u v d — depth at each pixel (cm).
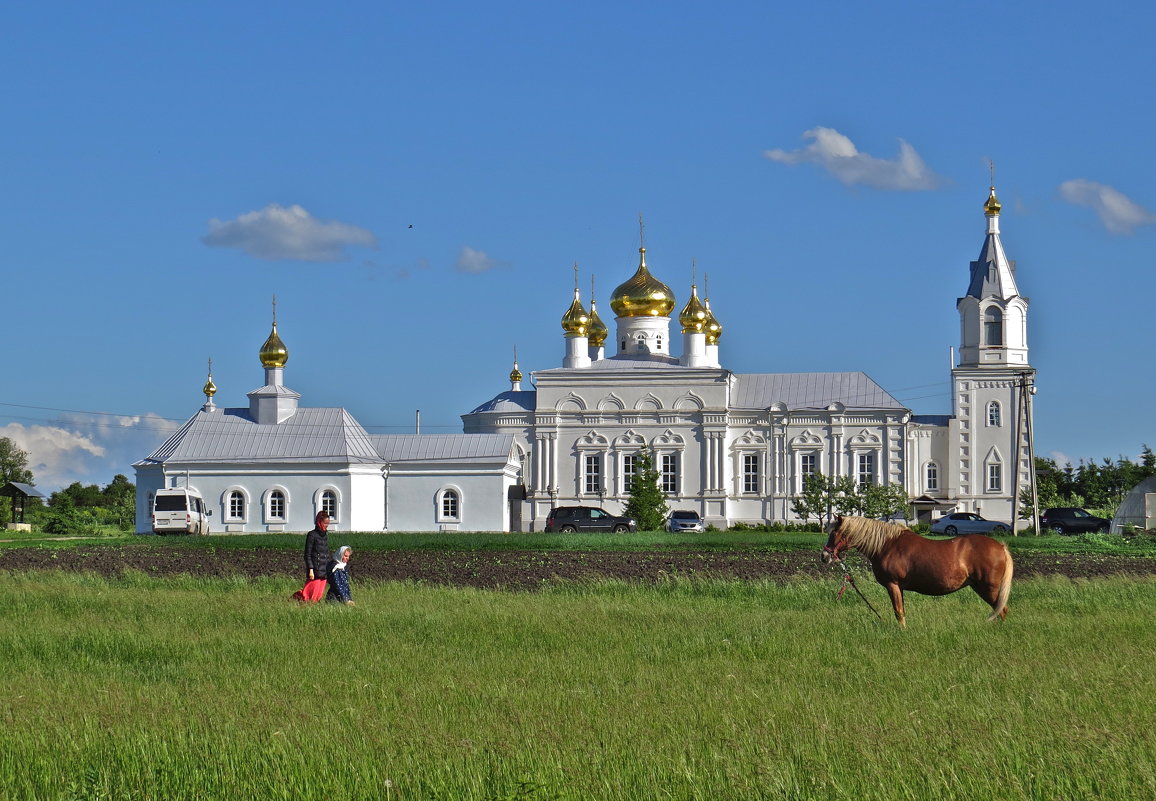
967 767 1327
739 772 1307
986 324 10694
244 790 1293
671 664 2003
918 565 2544
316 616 2556
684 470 10419
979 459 10562
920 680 1823
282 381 9875
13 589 3241
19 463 17250
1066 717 1555
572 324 10981
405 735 1476
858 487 9794
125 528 10569
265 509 9262
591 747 1412
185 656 2098
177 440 9594
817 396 10581
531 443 10625
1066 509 9544
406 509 9412
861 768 1331
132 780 1332
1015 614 2627
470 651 2147
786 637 2269
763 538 7156
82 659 2067
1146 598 3039
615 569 4366
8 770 1358
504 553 5469
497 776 1316
